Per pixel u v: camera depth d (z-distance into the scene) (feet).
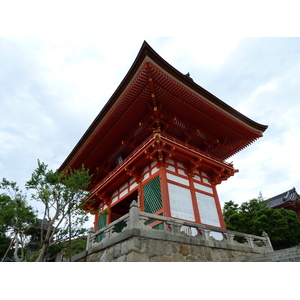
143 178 63.26
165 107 61.05
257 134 72.59
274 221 88.43
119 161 72.95
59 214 43.39
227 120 66.80
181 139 69.82
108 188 73.67
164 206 52.49
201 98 58.70
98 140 70.85
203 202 62.08
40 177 41.81
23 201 41.06
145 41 46.55
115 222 39.68
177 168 61.93
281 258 41.16
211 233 57.72
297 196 131.34
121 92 56.13
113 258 35.81
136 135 69.41
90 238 45.19
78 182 43.06
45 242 39.17
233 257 45.03
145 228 35.37
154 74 51.11
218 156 81.46
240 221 91.71
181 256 36.99
